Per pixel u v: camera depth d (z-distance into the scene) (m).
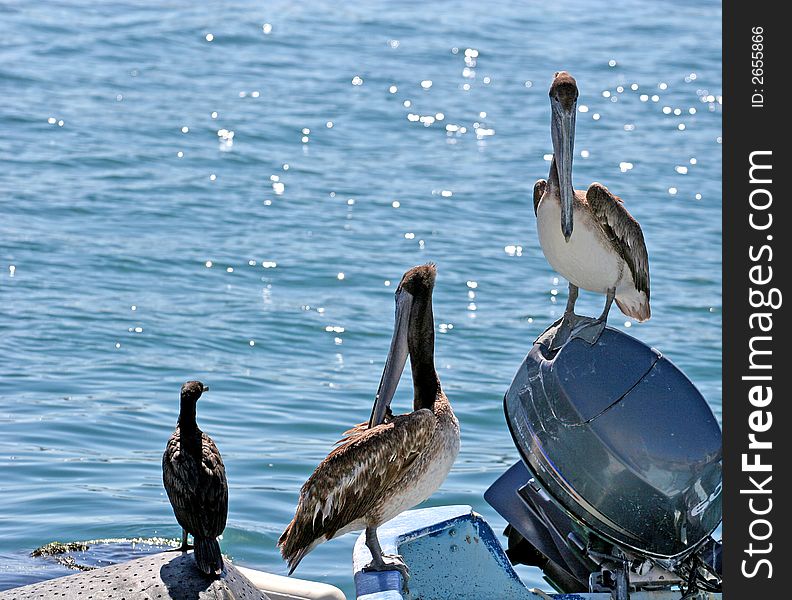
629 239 6.61
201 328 15.36
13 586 7.68
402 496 6.13
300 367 14.03
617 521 5.47
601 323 5.79
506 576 6.14
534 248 20.66
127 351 14.19
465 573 6.13
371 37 41.75
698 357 15.41
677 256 20.69
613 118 33.34
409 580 5.92
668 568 5.61
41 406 11.95
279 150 27.00
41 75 32.00
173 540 8.76
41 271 17.36
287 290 17.48
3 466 10.20
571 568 6.34
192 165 25.02
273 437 11.39
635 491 5.40
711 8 52.16
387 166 26.33
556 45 42.94
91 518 9.09
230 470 10.30
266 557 8.49
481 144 29.05
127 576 5.78
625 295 6.95
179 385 13.02
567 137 6.40
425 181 25.16
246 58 37.06
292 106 31.47
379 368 14.20
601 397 5.47
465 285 18.30
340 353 14.78
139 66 34.53
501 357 14.88
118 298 16.39
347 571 8.35
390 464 6.03
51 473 10.10
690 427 5.44
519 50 41.59
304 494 6.04
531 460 5.70
